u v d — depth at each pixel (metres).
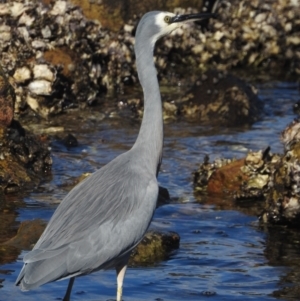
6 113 15.06
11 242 12.09
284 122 19.22
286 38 24.67
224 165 15.38
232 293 10.87
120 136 17.86
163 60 22.80
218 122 19.09
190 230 13.12
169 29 11.27
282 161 13.55
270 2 25.42
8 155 14.94
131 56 21.91
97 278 11.28
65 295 9.94
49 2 20.83
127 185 10.40
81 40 20.08
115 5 22.50
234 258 12.06
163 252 12.15
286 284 11.20
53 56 19.45
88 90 19.78
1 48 18.98
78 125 18.42
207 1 24.55
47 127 18.11
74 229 9.83
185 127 18.72
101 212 10.06
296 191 13.22
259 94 21.67
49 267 9.49
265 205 13.95
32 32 19.34
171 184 15.35
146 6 23.06
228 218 13.74
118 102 19.97
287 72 24.17
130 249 10.27
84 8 22.23
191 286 11.06
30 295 10.60
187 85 22.11
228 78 19.95
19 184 14.60
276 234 13.12
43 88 18.64
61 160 16.11
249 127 18.84
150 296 10.73
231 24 24.75
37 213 13.38
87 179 10.61
